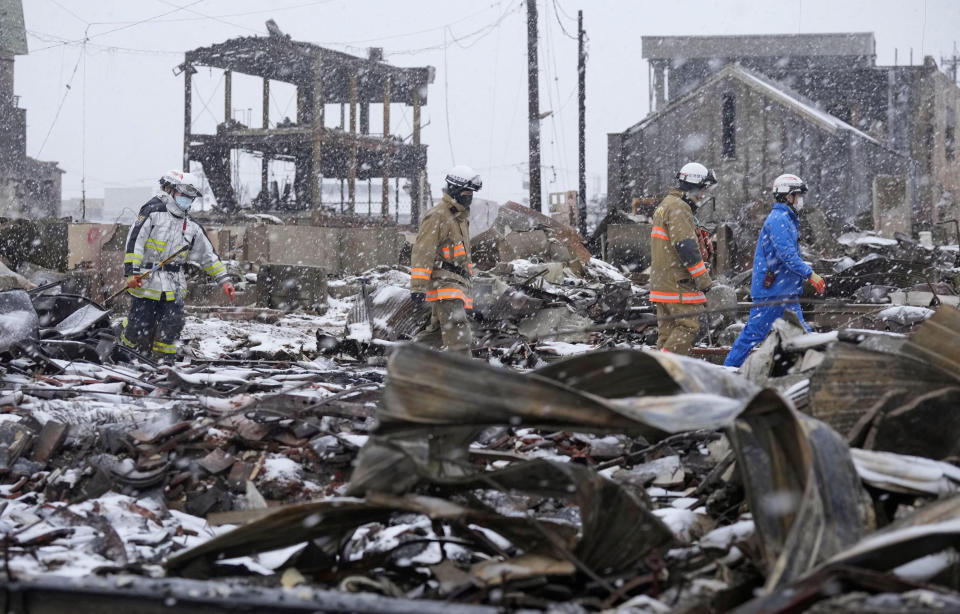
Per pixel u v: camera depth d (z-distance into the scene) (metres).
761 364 5.14
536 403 2.83
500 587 2.79
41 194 46.41
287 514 3.00
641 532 2.94
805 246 24.75
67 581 2.65
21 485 4.45
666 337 8.27
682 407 2.91
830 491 2.72
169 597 2.52
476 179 7.54
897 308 9.10
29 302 7.52
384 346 9.45
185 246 8.88
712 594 2.67
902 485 2.99
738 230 26.69
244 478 4.47
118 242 17.56
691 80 58.41
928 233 28.97
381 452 3.07
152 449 4.68
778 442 2.95
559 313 11.70
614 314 12.86
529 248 23.84
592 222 56.56
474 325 11.36
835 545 2.57
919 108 53.12
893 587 2.23
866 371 3.76
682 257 7.95
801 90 56.00
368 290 10.80
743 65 57.16
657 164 41.59
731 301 11.70
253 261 26.95
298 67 43.84
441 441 3.23
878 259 14.65
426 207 49.81
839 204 38.41
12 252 17.11
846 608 2.13
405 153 49.00
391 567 3.26
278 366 8.45
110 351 7.79
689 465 4.45
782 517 2.77
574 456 4.82
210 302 18.28
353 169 43.09
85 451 4.71
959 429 3.53
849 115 54.84
